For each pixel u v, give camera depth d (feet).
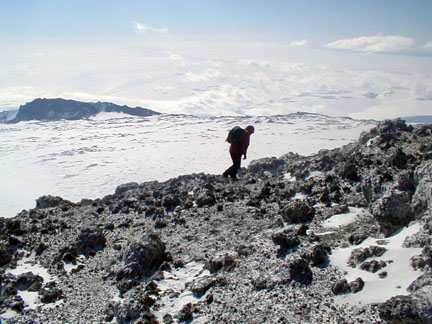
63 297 29.35
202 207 47.65
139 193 57.57
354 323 19.43
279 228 35.99
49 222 46.03
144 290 27.40
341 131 463.42
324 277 24.49
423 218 26.32
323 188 44.62
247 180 61.67
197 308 24.22
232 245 33.96
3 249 37.01
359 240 28.68
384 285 21.80
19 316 26.71
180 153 392.47
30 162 372.17
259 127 515.91
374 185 33.35
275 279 24.90
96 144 453.58
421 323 16.98
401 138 55.77
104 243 39.19
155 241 32.83
